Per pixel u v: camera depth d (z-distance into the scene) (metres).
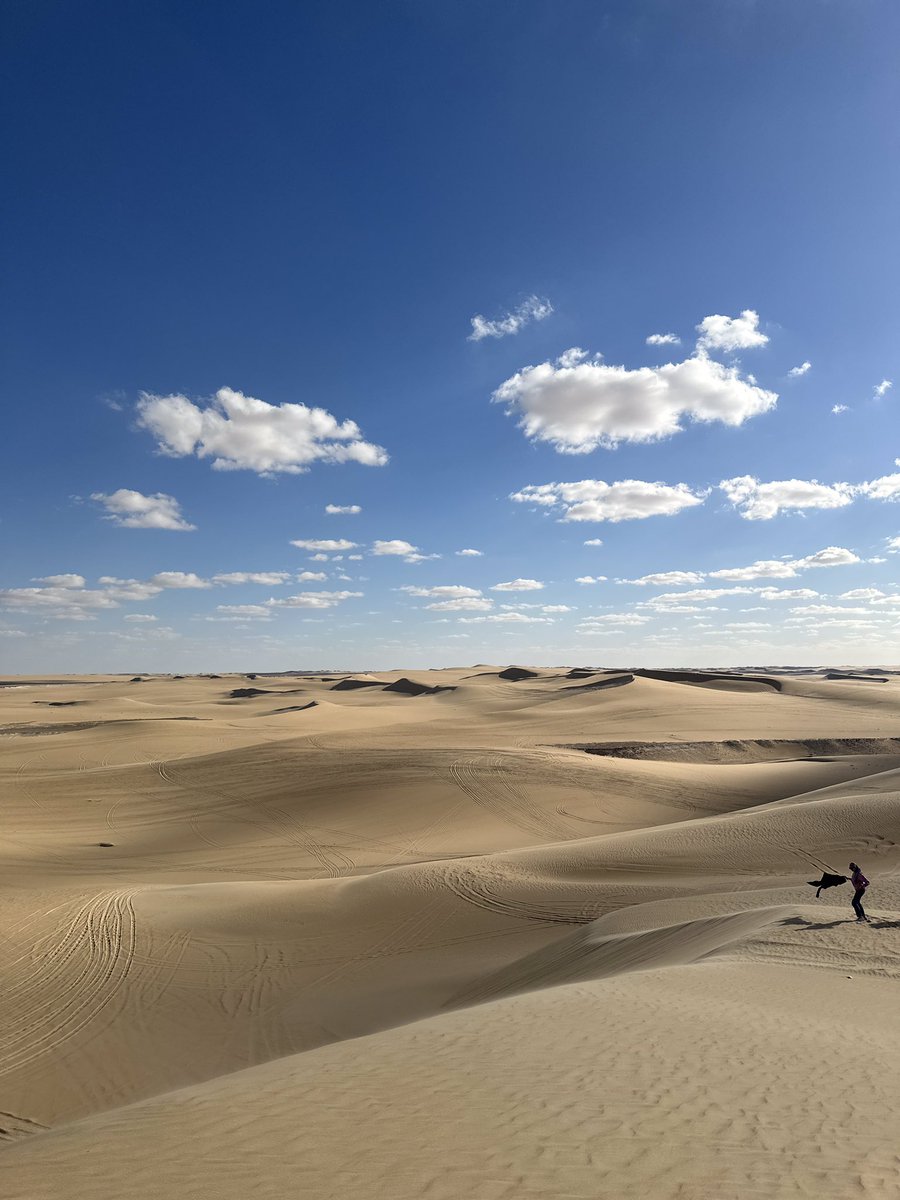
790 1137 5.88
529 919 23.39
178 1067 14.88
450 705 118.19
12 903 25.19
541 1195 4.95
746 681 126.56
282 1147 5.95
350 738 69.25
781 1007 10.37
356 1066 8.23
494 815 43.62
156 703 150.88
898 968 12.55
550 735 77.62
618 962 16.81
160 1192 5.25
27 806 45.84
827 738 72.12
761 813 33.41
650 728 81.75
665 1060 7.92
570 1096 6.87
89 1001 17.97
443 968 20.11
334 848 38.94
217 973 19.97
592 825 42.91
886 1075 7.43
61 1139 6.67
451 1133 6.07
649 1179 5.16
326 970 20.28
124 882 32.50
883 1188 5.02
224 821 43.28
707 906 20.66
